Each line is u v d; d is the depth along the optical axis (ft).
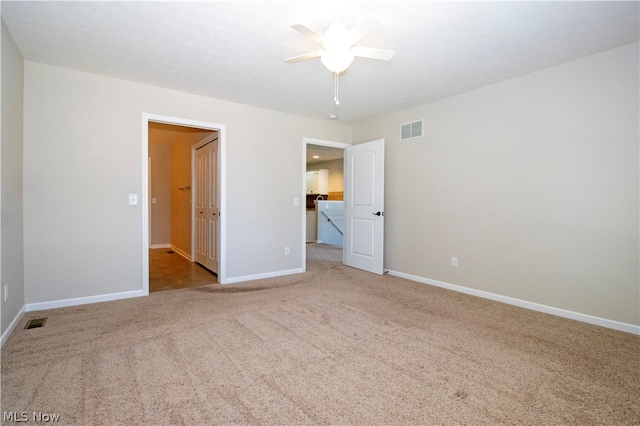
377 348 7.29
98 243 10.40
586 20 7.13
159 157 22.76
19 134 8.77
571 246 9.25
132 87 10.84
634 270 8.21
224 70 9.86
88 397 5.37
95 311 9.52
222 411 5.08
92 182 10.27
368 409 5.18
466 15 6.91
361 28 6.38
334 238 26.07
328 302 10.59
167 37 7.92
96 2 6.51
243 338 7.75
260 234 13.85
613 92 8.48
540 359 6.82
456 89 11.41
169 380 5.91
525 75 10.12
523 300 10.26
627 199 8.30
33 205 9.40
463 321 8.96
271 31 7.63
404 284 12.98
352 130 16.75
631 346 7.45
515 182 10.42
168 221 23.20
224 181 12.88
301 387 5.76
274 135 14.12
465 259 11.84
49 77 9.59
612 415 5.06
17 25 7.40
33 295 9.46
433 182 12.89
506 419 4.96
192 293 11.57
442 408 5.21
